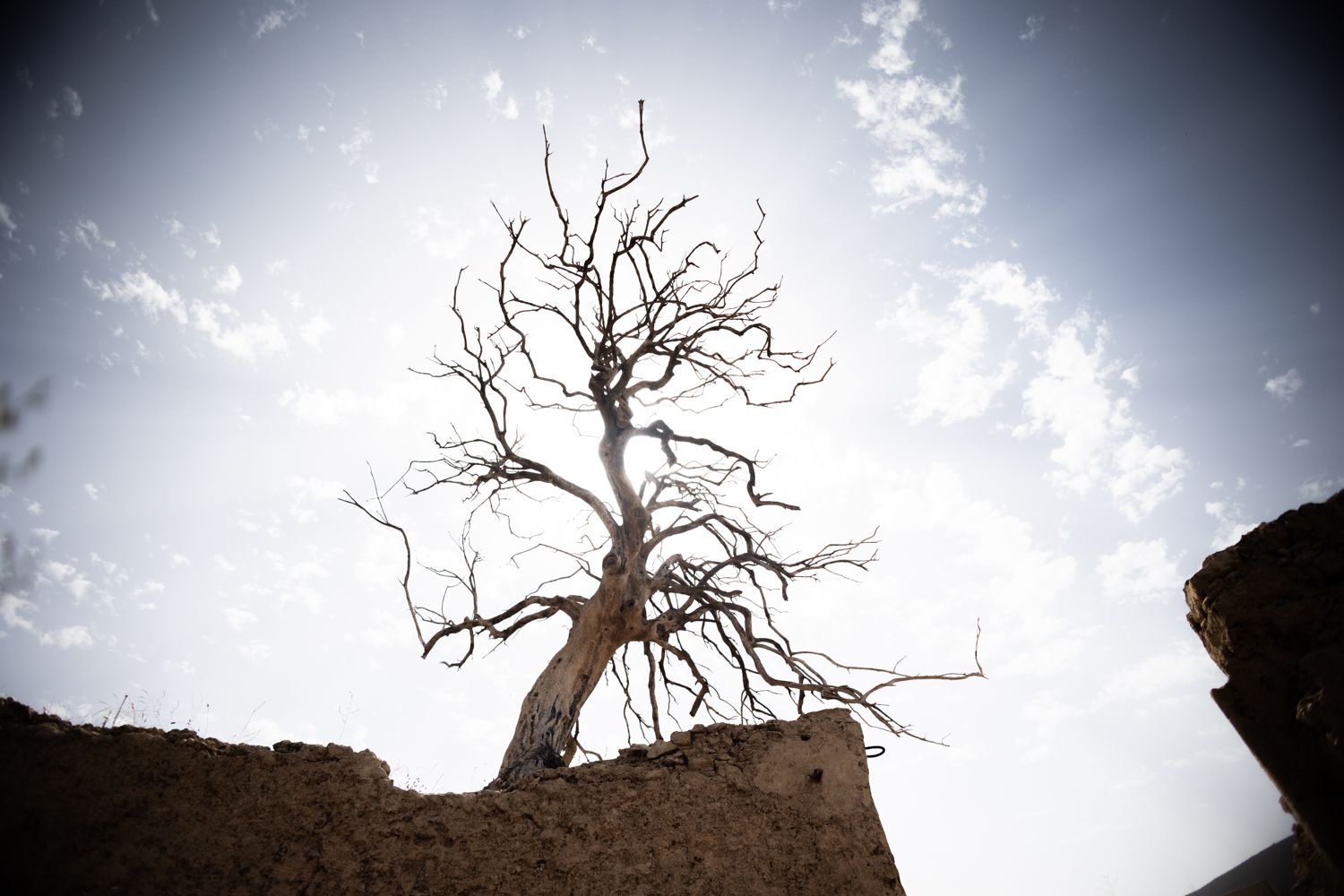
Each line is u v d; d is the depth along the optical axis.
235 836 4.35
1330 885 3.73
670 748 5.51
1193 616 4.73
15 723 4.33
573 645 8.84
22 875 3.87
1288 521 4.48
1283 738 3.91
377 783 4.83
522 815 4.89
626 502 10.32
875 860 4.92
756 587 10.98
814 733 5.63
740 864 4.80
